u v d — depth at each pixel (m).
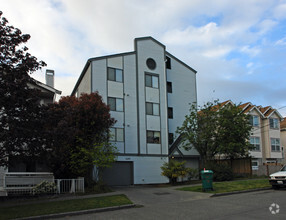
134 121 25.03
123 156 23.92
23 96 10.79
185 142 27.41
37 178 16.61
